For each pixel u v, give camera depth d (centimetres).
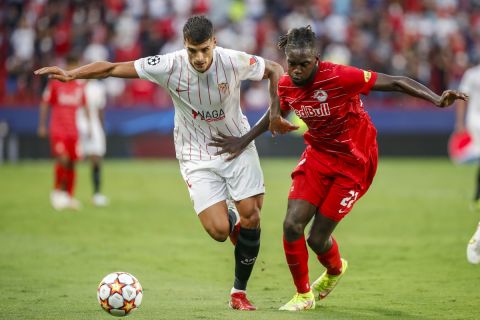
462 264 3103
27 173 6806
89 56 8081
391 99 8481
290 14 9188
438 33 9256
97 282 2802
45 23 8456
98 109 5056
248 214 2281
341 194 2262
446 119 8175
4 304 2381
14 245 3609
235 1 9169
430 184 6203
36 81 8000
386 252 3419
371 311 2253
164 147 8156
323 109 2197
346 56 8512
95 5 8650
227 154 2330
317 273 2994
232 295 2309
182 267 3133
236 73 2270
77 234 3944
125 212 4731
